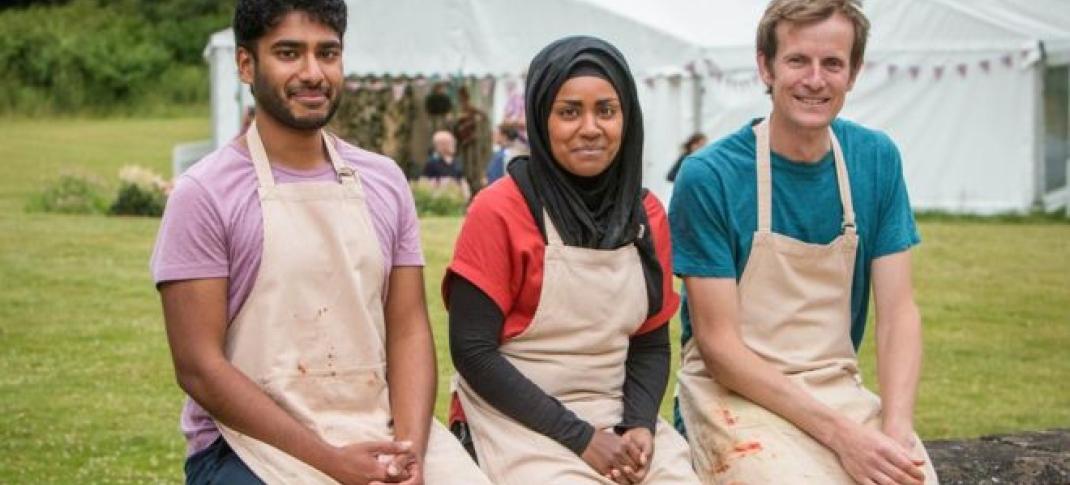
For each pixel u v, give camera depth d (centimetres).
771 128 380
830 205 380
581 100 347
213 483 321
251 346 326
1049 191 1758
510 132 1520
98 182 1794
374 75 1773
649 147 1688
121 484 575
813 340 380
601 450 342
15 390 752
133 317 973
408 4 1761
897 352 381
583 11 1709
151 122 3606
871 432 352
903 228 388
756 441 361
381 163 350
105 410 711
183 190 323
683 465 353
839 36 363
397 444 317
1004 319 1006
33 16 4200
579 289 351
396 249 348
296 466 315
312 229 329
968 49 1703
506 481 344
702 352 378
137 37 4178
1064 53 1719
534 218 352
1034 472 415
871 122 1747
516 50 1755
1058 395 780
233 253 325
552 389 354
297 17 327
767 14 374
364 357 333
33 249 1283
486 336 349
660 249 367
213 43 1805
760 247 376
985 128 1716
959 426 702
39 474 588
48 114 3759
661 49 1686
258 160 330
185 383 323
